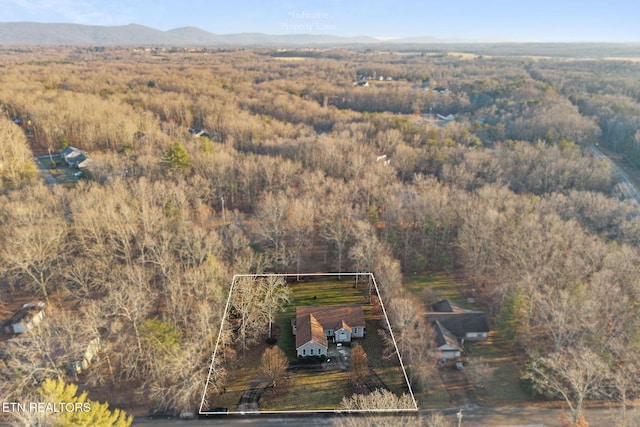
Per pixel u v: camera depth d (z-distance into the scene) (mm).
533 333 50594
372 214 70375
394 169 90312
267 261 61750
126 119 106562
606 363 40531
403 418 36250
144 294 48812
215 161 84062
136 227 61219
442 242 69938
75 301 53406
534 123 118750
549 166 87875
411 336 46406
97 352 45438
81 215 58719
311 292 60281
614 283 49750
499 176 87062
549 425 39031
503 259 63531
